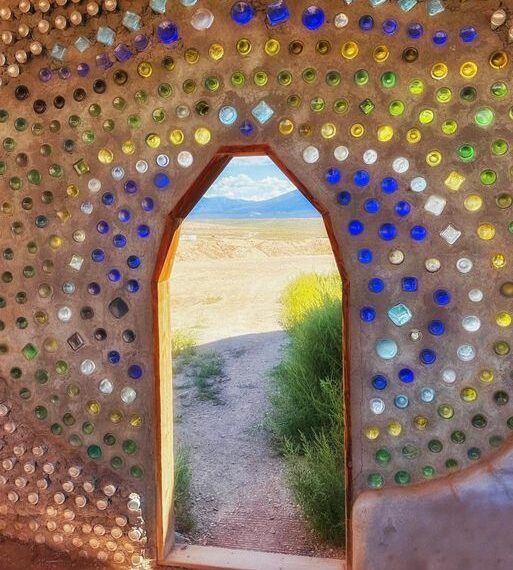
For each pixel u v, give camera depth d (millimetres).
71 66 2510
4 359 2730
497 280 2256
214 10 2367
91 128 2521
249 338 7836
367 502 2211
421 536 2061
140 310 2570
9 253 2664
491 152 2211
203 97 2408
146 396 2611
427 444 2365
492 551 1966
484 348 2291
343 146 2316
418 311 2326
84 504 2711
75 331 2645
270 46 2338
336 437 3875
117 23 2451
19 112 2578
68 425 2711
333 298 5781
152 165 2480
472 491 2109
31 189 2605
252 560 2676
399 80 2250
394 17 2230
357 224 2340
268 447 4512
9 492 2801
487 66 2184
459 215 2260
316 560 2662
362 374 2391
